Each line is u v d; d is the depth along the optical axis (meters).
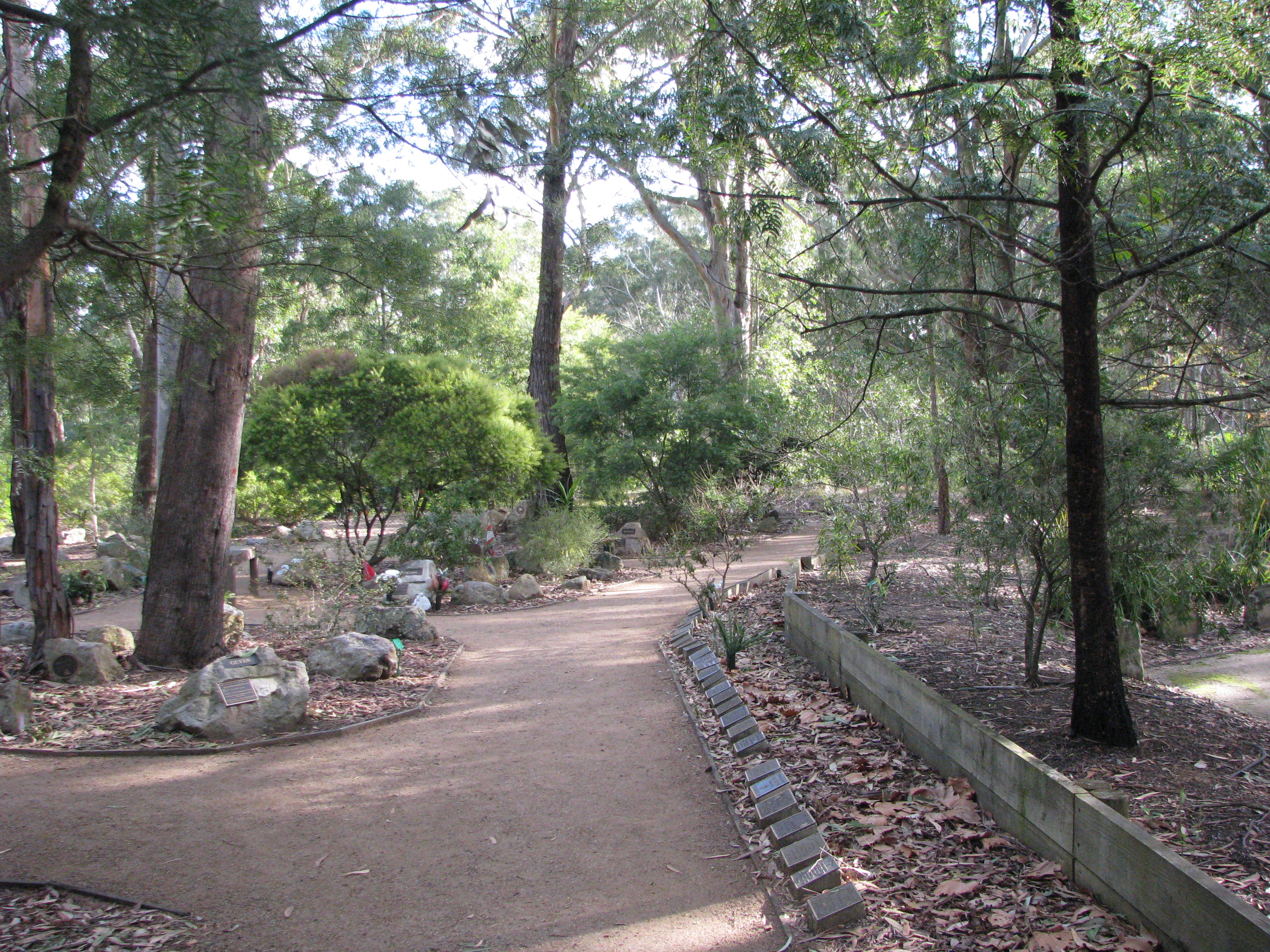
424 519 14.76
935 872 3.81
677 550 13.65
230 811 4.82
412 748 5.93
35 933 3.52
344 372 14.65
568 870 4.10
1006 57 5.77
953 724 4.75
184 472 8.25
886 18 5.50
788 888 3.80
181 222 4.51
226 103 5.25
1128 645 6.91
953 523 7.11
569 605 12.56
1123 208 6.09
